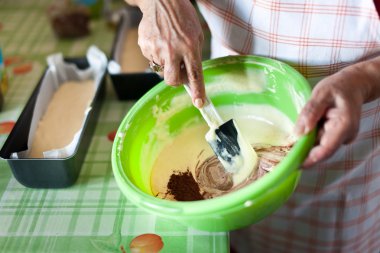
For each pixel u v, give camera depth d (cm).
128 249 73
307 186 99
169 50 70
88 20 137
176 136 88
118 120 103
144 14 75
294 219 107
